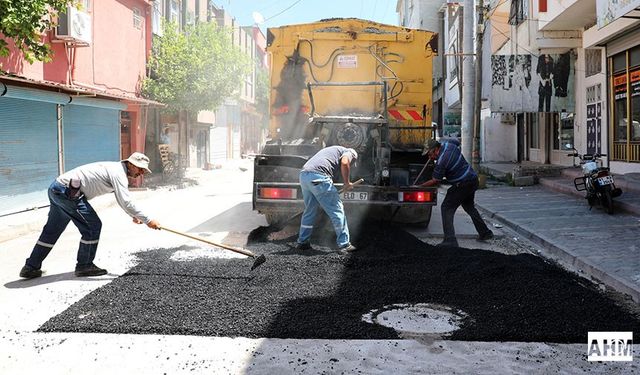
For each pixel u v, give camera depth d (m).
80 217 5.69
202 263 6.06
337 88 8.92
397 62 8.91
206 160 28.19
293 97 9.00
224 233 8.38
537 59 15.95
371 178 7.81
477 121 15.10
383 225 8.14
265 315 4.37
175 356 3.68
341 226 6.56
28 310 4.67
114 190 5.71
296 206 7.36
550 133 19.52
